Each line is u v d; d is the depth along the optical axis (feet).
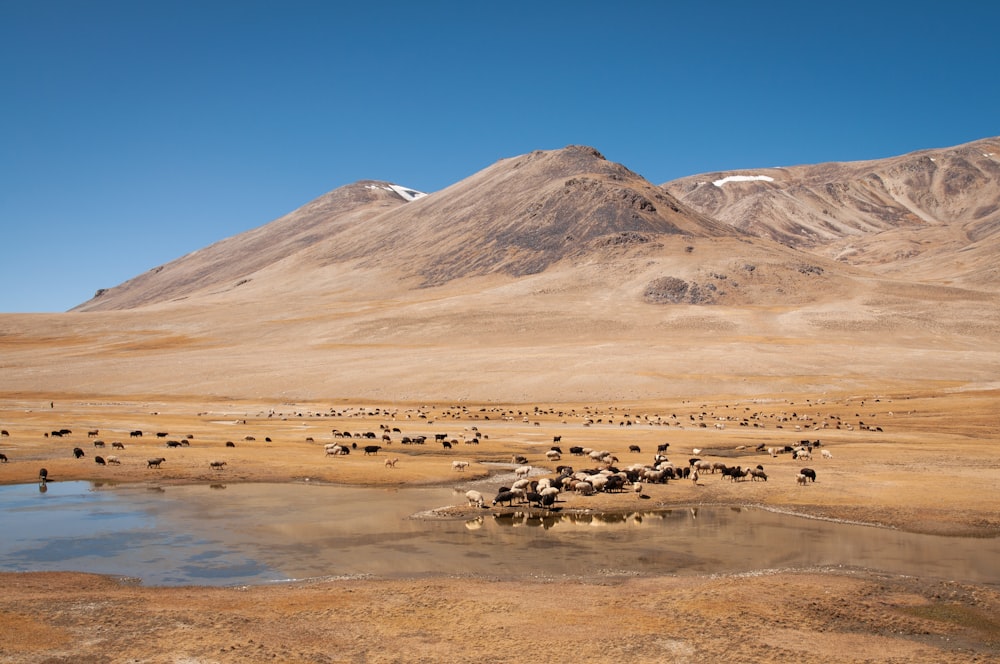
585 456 180.04
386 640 63.77
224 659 59.52
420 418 288.51
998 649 62.64
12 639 61.98
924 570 83.66
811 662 60.23
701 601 72.69
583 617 68.80
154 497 128.16
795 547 94.07
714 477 144.46
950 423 244.63
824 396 334.24
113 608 69.51
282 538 98.32
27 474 146.51
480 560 88.17
